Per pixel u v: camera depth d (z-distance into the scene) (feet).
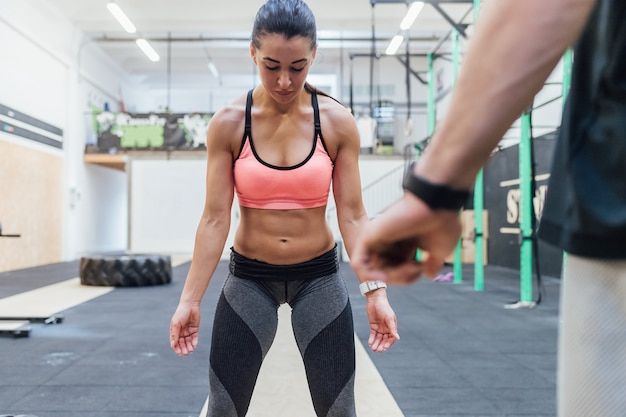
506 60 1.23
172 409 8.20
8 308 17.90
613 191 1.63
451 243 1.42
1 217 31.09
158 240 42.86
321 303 4.25
